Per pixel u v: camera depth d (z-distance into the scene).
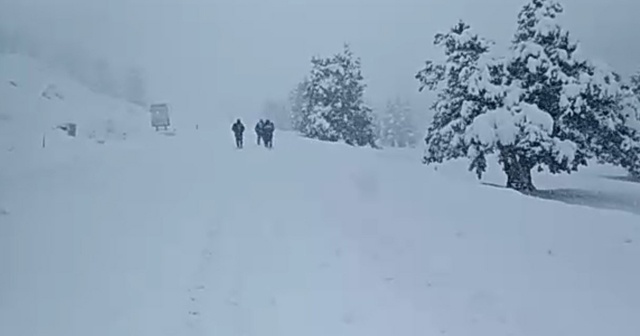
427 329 7.54
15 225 12.23
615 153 28.59
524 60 27.56
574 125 27.64
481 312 8.22
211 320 7.52
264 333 7.17
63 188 16.91
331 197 16.52
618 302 8.91
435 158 29.11
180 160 25.22
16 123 43.97
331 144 38.38
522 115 26.61
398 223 13.41
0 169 20.67
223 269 9.62
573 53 27.62
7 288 8.56
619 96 27.73
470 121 27.72
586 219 14.91
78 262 9.86
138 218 13.22
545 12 27.67
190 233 11.93
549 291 9.26
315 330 7.33
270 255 10.45
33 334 7.03
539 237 12.77
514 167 27.80
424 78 29.62
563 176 42.03
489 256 11.02
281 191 17.30
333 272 9.59
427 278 9.54
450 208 15.63
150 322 7.40
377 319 7.78
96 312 7.72
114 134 46.38
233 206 14.89
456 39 28.53
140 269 9.53
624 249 12.09
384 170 23.59
